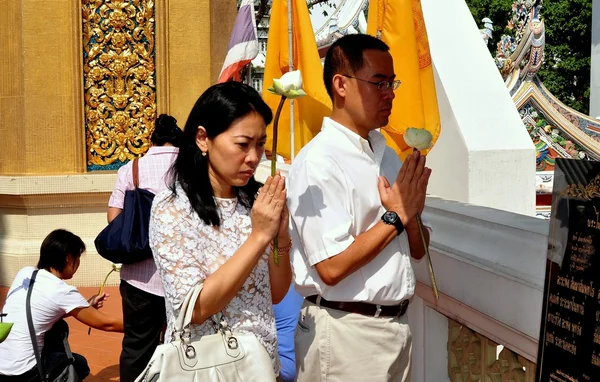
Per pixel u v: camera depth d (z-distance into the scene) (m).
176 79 7.97
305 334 2.79
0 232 7.85
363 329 2.69
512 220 2.93
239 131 2.30
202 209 2.36
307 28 4.81
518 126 5.30
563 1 29.95
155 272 4.28
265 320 2.50
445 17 5.84
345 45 2.72
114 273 7.82
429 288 3.41
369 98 2.69
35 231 7.72
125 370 4.38
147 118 8.02
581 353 2.17
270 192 2.30
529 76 7.47
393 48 4.31
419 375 3.62
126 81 7.94
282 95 2.31
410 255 3.01
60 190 7.64
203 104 2.34
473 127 5.24
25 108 7.62
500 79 5.54
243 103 2.31
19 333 3.94
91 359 5.62
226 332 2.36
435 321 3.54
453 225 3.22
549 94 7.55
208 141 2.35
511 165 5.16
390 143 4.57
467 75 5.52
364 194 2.69
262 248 2.29
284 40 5.01
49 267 4.20
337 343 2.70
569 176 2.25
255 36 5.93
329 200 2.60
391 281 2.69
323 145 2.69
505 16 29.25
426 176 2.64
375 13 4.41
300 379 2.83
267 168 6.87
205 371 2.30
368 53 2.68
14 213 7.77
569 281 2.24
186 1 7.92
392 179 2.95
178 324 2.26
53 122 7.71
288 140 5.20
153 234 2.36
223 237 2.41
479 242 2.99
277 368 2.58
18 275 4.19
